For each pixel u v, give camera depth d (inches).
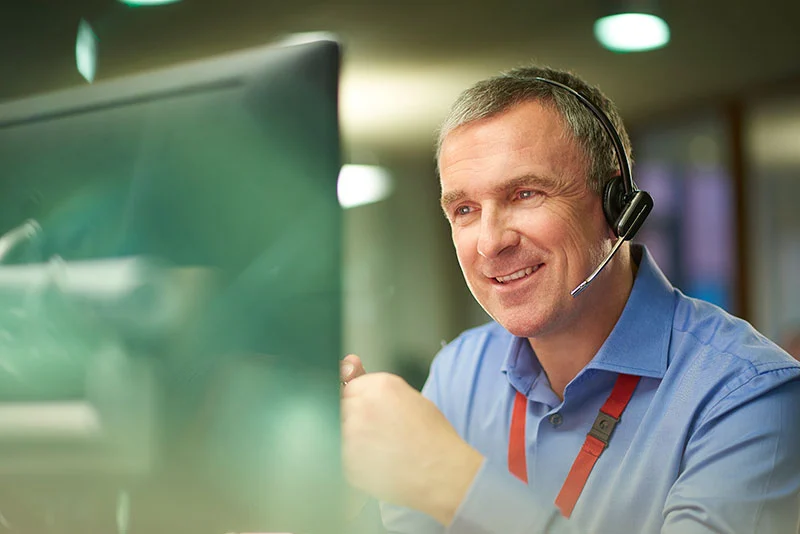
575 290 41.2
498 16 152.6
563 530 32.6
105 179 29.9
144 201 29.2
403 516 46.6
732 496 37.1
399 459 34.2
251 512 27.9
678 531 36.6
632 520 40.9
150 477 27.5
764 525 36.9
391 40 162.7
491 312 44.1
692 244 217.6
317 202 27.9
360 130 224.8
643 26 150.6
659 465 40.9
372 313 249.0
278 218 28.1
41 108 31.5
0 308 28.2
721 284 201.2
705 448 39.4
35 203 30.9
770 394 39.5
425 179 255.1
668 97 195.9
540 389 46.6
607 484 42.1
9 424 27.7
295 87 27.9
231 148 28.4
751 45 163.0
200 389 27.6
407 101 202.2
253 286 28.2
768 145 182.4
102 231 29.6
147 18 134.9
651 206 42.4
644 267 46.1
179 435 27.5
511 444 47.2
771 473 37.8
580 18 152.6
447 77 186.4
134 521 27.9
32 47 118.5
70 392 27.5
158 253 28.9
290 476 27.9
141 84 30.0
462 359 53.9
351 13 147.9
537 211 41.3
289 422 27.9
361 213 251.8
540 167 40.7
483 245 41.2
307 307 28.0
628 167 43.1
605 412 43.2
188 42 147.9
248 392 28.0
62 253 30.1
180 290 27.7
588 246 42.6
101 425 27.2
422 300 252.8
